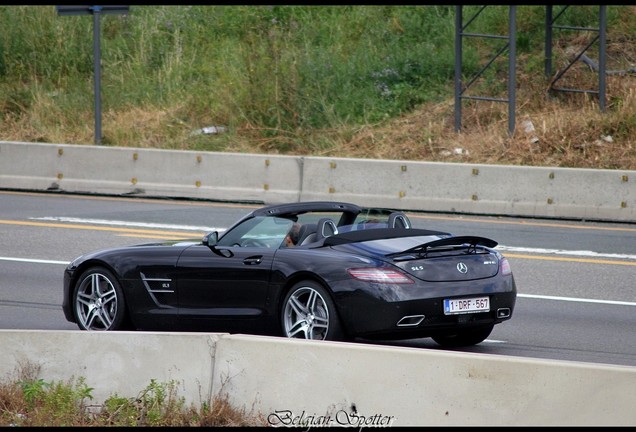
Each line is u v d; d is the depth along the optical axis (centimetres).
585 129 6650
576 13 7994
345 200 6025
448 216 5766
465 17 8362
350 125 7469
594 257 4659
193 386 2258
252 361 2216
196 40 9056
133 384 2311
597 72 7375
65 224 5466
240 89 8019
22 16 9369
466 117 7206
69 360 2373
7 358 2420
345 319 2727
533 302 3800
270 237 2994
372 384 2108
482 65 7825
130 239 5062
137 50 9031
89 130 7831
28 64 8944
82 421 2252
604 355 3009
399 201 5938
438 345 3147
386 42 8519
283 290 2861
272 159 6188
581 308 3694
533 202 5722
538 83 7375
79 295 3222
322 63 8125
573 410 1961
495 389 2014
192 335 2280
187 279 3034
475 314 2795
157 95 8288
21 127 8019
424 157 6844
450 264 2800
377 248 2822
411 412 2070
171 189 6384
